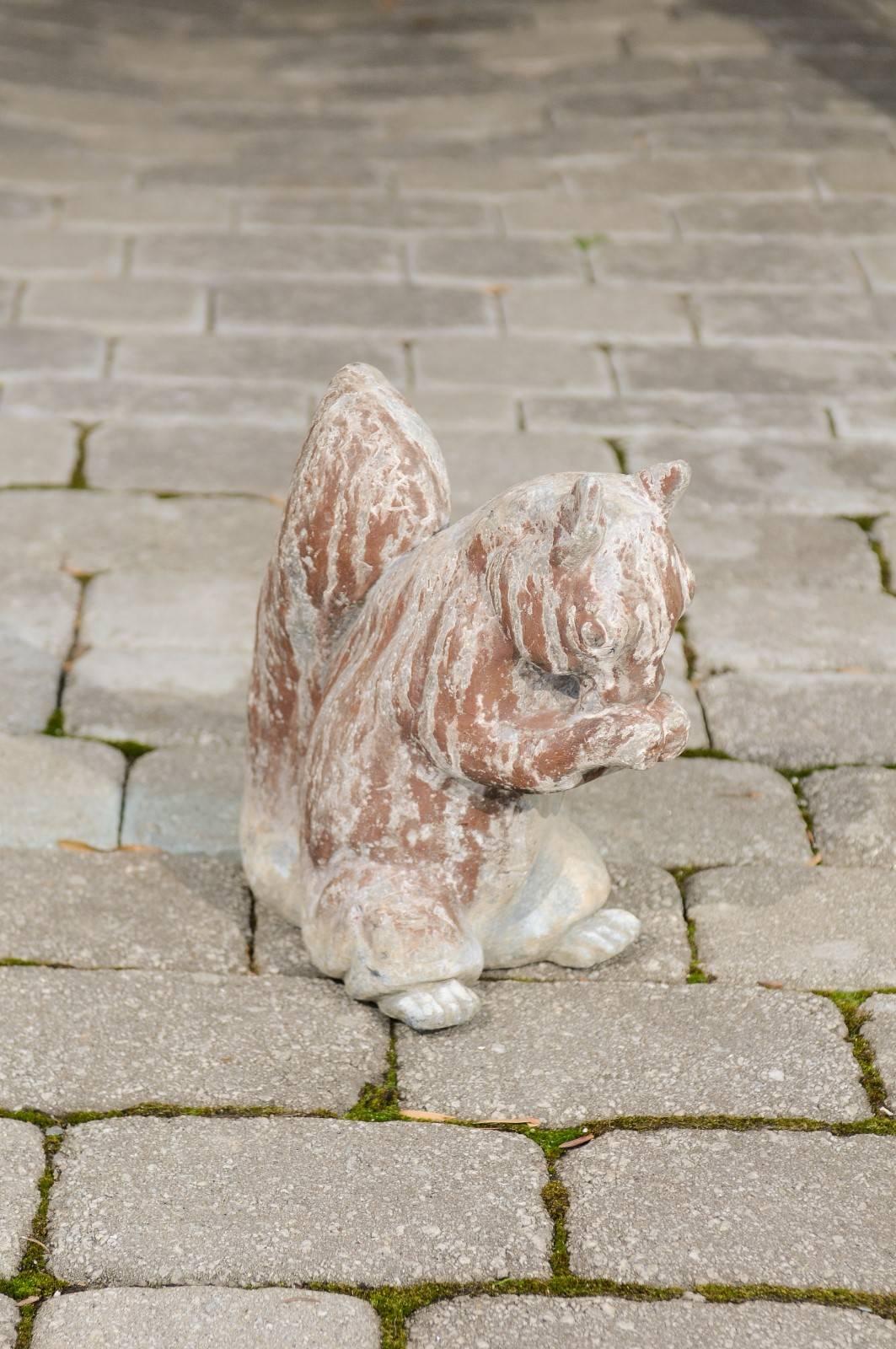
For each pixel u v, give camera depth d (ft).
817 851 10.96
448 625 7.98
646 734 7.67
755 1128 8.54
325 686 9.19
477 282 18.71
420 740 8.25
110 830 10.89
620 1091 8.77
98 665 12.59
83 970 9.49
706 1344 7.30
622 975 9.71
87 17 26.00
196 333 17.47
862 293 18.93
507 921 9.40
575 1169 8.23
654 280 18.90
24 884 10.21
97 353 16.97
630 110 23.03
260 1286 7.52
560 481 7.79
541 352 17.43
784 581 14.02
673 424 16.26
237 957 9.77
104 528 14.33
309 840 9.16
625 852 10.84
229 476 15.25
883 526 14.88
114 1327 7.27
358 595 8.89
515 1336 7.32
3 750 11.51
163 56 24.70
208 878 10.47
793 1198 8.09
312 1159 8.23
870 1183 8.20
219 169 21.09
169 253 18.99
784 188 21.09
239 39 25.57
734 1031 9.23
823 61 24.85
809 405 16.74
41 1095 8.54
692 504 15.02
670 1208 8.01
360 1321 7.37
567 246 19.56
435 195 20.67
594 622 7.34
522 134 22.34
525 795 8.62
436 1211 7.95
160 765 11.54
